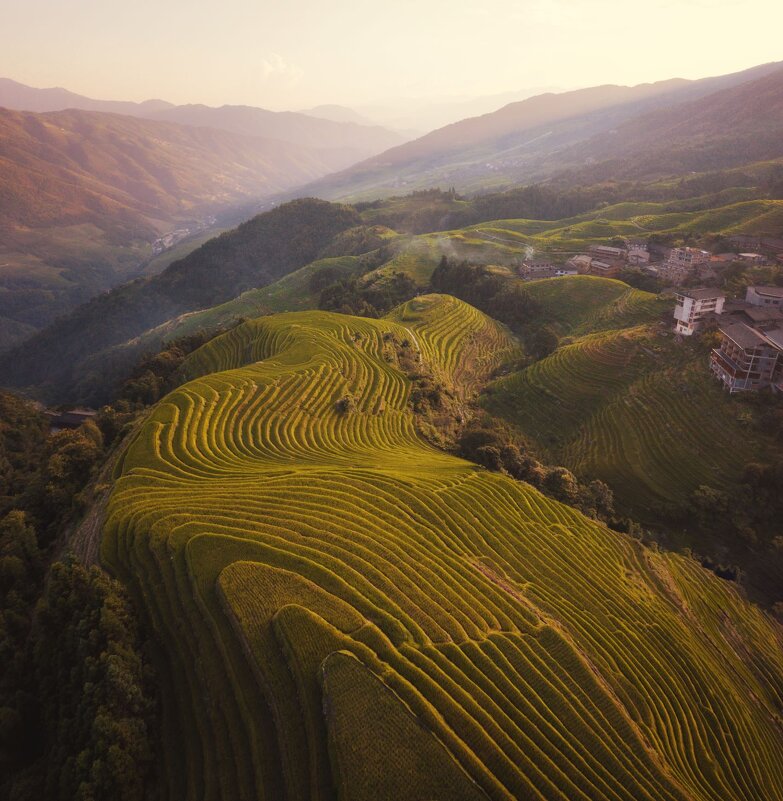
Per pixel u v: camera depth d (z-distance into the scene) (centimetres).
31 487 7844
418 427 10331
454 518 6688
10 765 3838
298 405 9888
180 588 4750
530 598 5775
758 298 13475
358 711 3647
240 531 5406
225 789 3484
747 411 10131
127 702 3747
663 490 9650
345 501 6406
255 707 3841
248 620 4303
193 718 3922
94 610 4303
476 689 4144
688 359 11888
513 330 17038
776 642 7150
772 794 5022
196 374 13250
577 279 17962
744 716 5641
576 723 4306
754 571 8400
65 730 3766
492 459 8962
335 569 5006
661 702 5200
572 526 7481
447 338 15275
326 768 3459
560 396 12300
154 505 5966
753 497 8956
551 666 4775
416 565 5472
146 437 7744
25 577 5703
